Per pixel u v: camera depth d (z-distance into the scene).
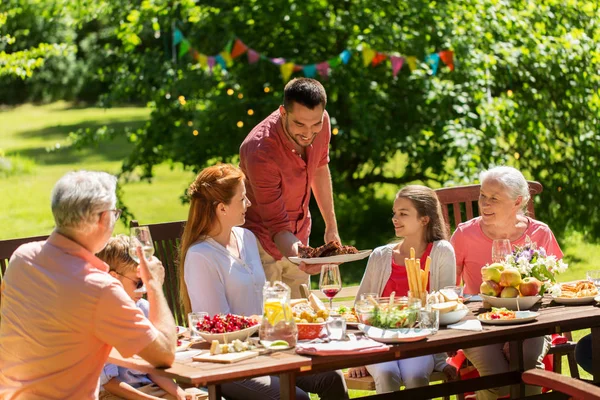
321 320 3.52
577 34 8.75
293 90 4.30
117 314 3.09
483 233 4.75
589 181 9.07
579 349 4.39
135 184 15.88
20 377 3.14
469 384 3.88
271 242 4.80
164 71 9.23
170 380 3.82
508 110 8.81
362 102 9.09
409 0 9.02
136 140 9.43
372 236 10.04
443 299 3.76
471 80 8.85
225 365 3.15
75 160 18.59
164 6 9.18
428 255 4.43
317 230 10.34
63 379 3.11
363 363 3.31
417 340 3.41
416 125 9.32
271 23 9.40
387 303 3.69
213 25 9.40
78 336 3.10
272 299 3.37
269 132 4.64
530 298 3.94
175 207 13.41
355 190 10.38
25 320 3.11
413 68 8.15
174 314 4.71
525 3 9.15
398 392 3.82
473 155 8.40
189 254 4.09
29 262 3.16
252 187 4.68
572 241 9.11
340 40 9.51
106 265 3.24
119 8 9.34
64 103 28.12
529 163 9.25
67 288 3.08
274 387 3.79
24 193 14.80
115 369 3.78
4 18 8.81
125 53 9.51
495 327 3.62
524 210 5.20
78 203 3.11
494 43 8.94
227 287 4.12
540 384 3.27
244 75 9.34
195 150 9.12
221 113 9.05
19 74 8.50
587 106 8.99
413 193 4.41
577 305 4.04
